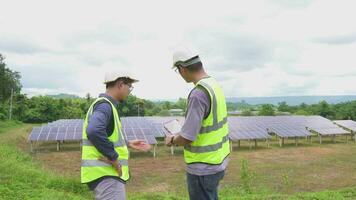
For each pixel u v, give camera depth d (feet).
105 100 14.34
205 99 12.70
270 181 63.41
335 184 62.59
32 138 94.99
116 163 14.11
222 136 13.47
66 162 81.15
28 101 216.95
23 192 31.89
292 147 113.29
